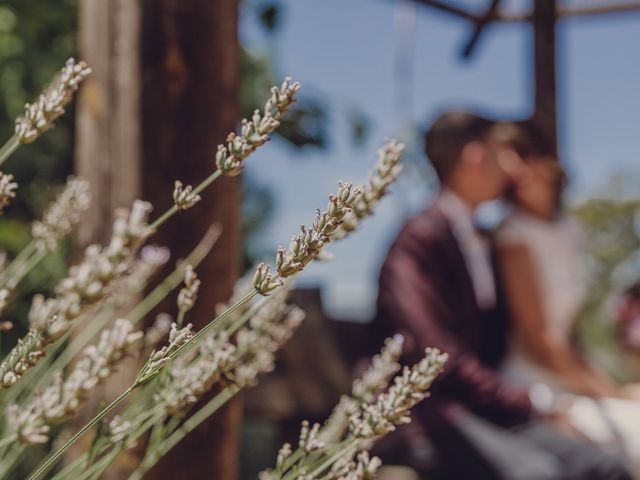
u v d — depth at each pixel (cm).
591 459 191
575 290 236
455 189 216
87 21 149
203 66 148
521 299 218
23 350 52
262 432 417
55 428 128
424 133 226
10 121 304
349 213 71
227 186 148
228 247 146
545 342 218
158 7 146
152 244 140
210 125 148
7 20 294
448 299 201
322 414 387
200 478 138
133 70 145
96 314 119
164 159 144
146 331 133
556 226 235
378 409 70
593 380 223
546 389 202
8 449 80
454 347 193
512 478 184
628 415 209
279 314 94
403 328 193
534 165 227
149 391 82
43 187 291
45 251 88
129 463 127
